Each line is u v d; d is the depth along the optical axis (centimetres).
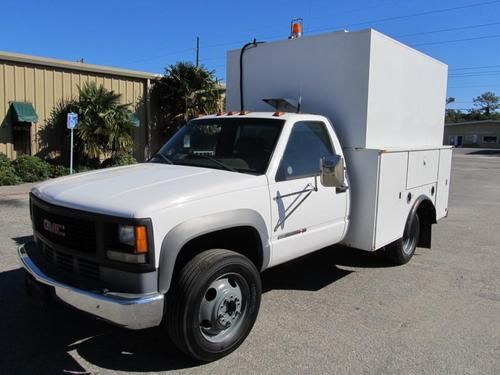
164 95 1873
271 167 416
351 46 518
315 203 459
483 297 512
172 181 376
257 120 463
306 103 560
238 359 363
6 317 427
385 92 549
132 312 310
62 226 348
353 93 521
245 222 379
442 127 737
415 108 635
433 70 680
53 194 364
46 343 382
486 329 428
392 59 557
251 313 381
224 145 462
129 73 1781
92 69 1673
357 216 521
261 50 601
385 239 542
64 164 1631
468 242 779
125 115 1634
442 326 432
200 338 343
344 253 672
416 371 351
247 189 387
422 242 677
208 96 1850
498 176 2264
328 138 499
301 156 453
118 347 378
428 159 645
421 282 559
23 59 1500
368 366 356
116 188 359
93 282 331
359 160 514
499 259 673
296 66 567
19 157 1484
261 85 605
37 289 356
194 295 334
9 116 1502
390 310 469
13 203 1055
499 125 6994
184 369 348
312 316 448
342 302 487
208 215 353
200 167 436
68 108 1606
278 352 375
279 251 421
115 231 320
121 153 1662
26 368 344
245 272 371
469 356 376
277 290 519
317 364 357
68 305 332
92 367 348
